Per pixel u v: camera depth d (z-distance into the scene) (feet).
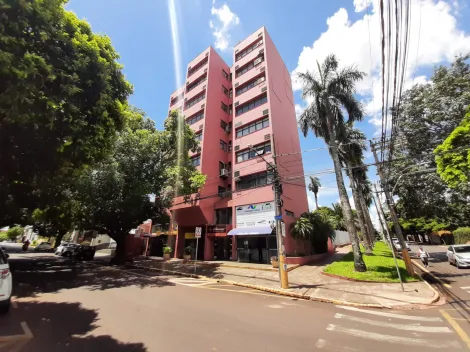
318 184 145.48
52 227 119.65
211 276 48.85
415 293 32.81
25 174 24.36
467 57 55.06
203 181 65.92
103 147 27.35
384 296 31.68
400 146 65.92
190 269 58.08
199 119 94.32
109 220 68.28
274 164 44.86
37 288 34.30
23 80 14.70
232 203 76.38
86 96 20.65
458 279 42.45
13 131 19.26
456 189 61.57
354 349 16.15
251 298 31.53
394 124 33.50
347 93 53.57
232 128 92.58
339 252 96.94
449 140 36.09
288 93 99.76
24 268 55.77
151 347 15.65
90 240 154.10
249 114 84.02
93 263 74.28
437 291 34.19
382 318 23.27
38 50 17.03
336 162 51.24
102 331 18.30
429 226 163.32
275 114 80.28
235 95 92.89
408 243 200.34
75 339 16.69
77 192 56.49
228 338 17.56
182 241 84.38
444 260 70.03
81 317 21.72
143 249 105.60
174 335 17.81
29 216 69.41
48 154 21.89
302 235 64.49
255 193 71.51
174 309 25.04
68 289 34.30
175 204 82.43
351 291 34.68
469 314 24.16
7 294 21.75
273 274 49.47
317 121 56.70
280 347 16.25
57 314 22.43
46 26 16.83
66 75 17.71
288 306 27.81
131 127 64.49
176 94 119.55
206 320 21.61
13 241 220.23
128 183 61.67
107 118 25.21
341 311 25.94
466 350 16.12
